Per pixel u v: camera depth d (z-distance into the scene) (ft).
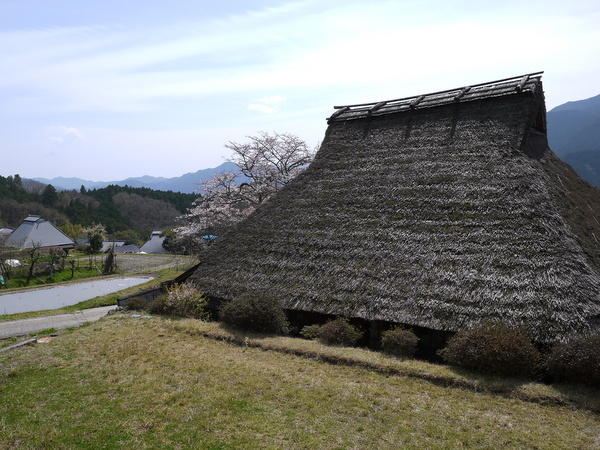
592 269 28.02
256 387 24.88
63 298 75.20
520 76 43.60
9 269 110.63
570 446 18.49
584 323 24.61
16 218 237.66
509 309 26.84
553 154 49.42
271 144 88.53
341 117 51.37
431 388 24.66
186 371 27.48
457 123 42.01
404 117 46.60
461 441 18.99
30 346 33.50
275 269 37.99
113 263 126.41
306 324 36.37
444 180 37.22
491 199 33.58
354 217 38.73
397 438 19.33
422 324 28.60
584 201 42.19
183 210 318.65
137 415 21.54
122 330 36.78
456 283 29.53
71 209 271.69
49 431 19.85
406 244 33.83
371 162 43.68
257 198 87.61
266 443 18.93
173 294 41.65
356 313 31.24
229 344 33.04
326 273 35.12
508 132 38.19
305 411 21.97
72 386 25.23
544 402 22.38
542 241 29.14
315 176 45.78
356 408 22.21
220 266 41.27
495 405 22.44
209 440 19.17
